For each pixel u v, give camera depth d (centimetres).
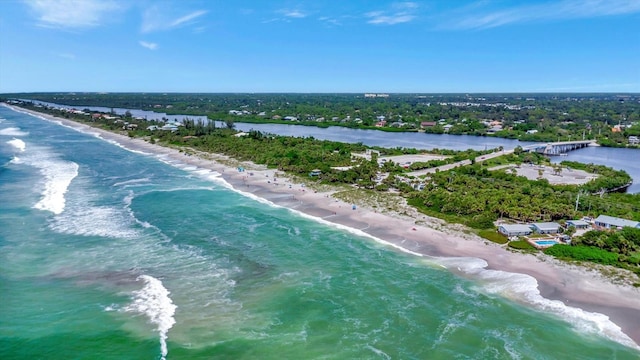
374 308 5794
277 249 7681
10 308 5366
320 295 6088
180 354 4684
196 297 5884
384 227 8938
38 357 4516
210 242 7862
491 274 6794
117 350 4694
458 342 5100
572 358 4844
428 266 7088
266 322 5384
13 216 8719
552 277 6675
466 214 9744
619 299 6028
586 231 8606
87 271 6456
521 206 9750
